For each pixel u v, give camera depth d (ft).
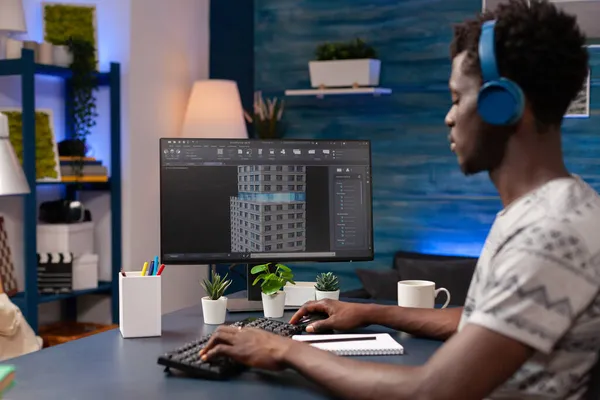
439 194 13.30
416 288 6.07
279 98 14.32
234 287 12.11
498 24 3.41
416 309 5.41
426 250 13.42
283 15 14.19
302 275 13.80
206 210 6.42
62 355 4.89
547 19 3.34
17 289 11.00
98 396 3.99
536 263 3.17
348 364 3.74
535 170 3.46
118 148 11.88
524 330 3.15
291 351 4.03
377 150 13.67
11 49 10.46
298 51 14.12
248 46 14.43
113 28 12.03
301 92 13.35
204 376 4.30
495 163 3.58
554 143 3.48
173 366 4.40
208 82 12.86
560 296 3.15
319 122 14.06
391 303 6.89
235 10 14.43
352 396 3.61
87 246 11.58
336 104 13.92
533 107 3.39
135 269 12.13
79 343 5.25
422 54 13.29
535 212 3.30
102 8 12.09
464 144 3.62
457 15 13.03
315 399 3.93
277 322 5.51
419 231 13.46
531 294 3.16
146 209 12.40
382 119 13.61
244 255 6.46
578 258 3.17
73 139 11.39
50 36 11.59
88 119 11.41
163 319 6.09
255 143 6.51
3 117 8.86
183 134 12.91
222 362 4.37
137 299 5.41
